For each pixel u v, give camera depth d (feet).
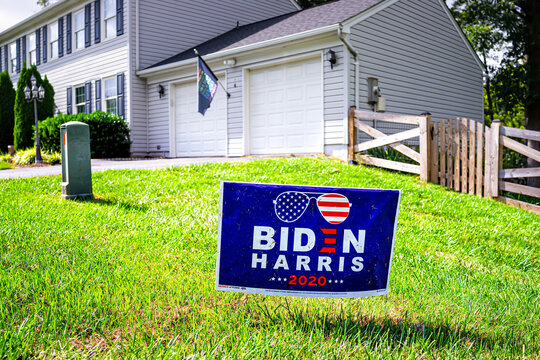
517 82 54.19
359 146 34.27
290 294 8.34
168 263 12.08
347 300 10.19
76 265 11.40
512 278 14.38
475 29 66.13
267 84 40.42
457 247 17.28
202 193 21.68
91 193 20.61
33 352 7.28
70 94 61.72
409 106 42.45
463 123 29.68
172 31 53.31
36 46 69.82
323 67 36.29
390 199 8.48
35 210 17.35
